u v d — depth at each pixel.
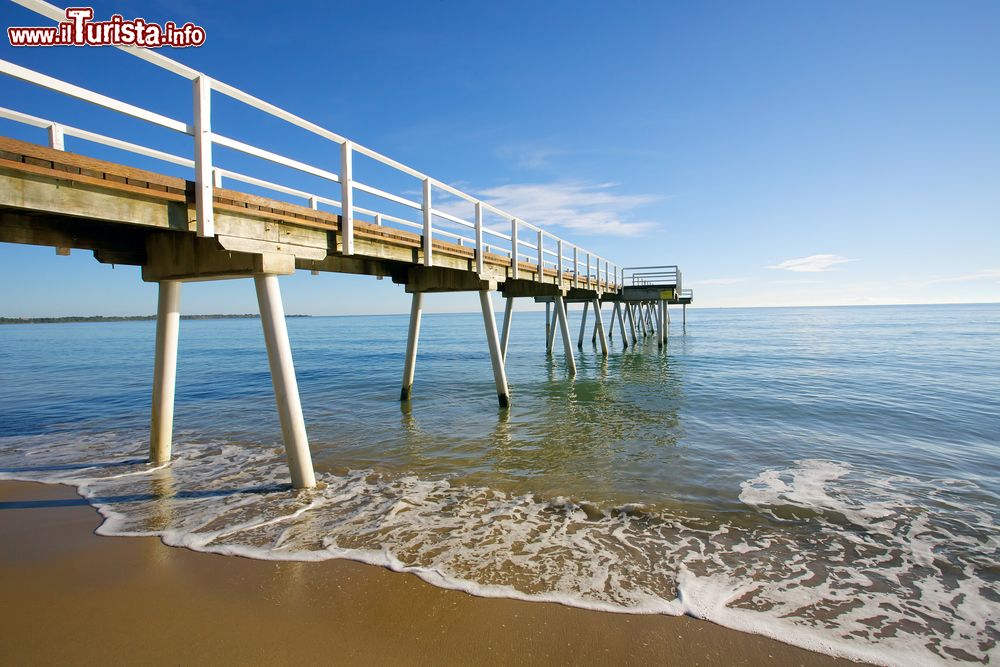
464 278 10.08
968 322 69.62
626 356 24.56
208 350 33.91
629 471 6.52
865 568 3.98
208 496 5.55
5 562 3.98
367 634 3.02
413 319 11.88
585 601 3.41
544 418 10.11
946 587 3.70
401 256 7.62
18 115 3.87
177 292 6.65
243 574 3.75
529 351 28.89
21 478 6.34
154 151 4.43
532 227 12.45
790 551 4.27
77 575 3.75
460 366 20.84
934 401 11.88
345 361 24.06
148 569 3.84
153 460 6.92
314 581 3.64
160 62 3.92
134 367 22.19
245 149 4.71
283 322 5.50
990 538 4.54
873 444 7.95
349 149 5.99
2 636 2.99
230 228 4.79
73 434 9.11
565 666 2.76
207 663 2.75
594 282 20.30
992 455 7.32
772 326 63.59
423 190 7.80
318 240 5.91
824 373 17.42
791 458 7.15
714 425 9.39
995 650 2.96
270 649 2.88
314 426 9.44
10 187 3.39
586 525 4.78
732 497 5.56
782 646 2.97
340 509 5.13
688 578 3.77
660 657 2.85
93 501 5.45
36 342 47.50
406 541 4.36
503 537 4.48
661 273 25.61
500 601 3.40
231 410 11.42
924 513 5.12
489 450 7.62
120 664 2.74
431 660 2.79
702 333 47.84
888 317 100.94
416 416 10.40
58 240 5.09
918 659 2.87
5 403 12.78
